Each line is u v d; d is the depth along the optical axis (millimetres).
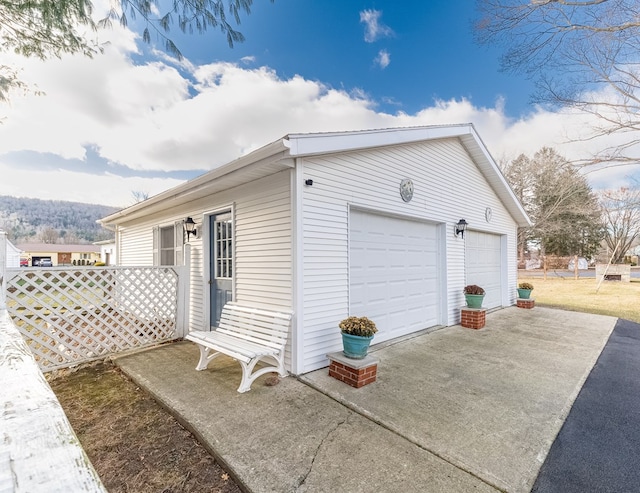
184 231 5645
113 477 1979
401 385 3254
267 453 2123
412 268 5469
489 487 1842
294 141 3211
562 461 2105
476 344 4816
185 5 2996
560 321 6605
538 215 19453
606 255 24391
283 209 3713
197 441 2361
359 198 4305
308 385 3260
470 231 7164
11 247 24969
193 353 4359
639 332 5809
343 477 1904
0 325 1693
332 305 3936
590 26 5633
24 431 681
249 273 4242
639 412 2803
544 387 3254
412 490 1805
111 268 4391
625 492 1821
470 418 2617
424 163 5527
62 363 3893
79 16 3027
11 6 3027
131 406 2912
